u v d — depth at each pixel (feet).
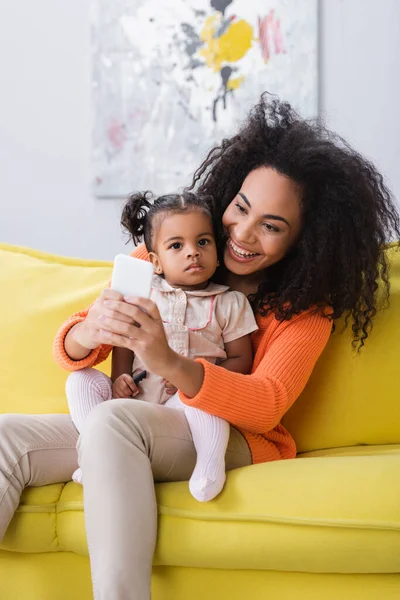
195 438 4.34
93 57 9.68
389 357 5.27
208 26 9.54
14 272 5.97
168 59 9.62
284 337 4.89
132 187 9.73
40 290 5.83
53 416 4.72
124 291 4.26
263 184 4.90
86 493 4.05
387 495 3.79
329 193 4.99
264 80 9.48
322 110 9.47
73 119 9.81
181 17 9.58
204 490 4.00
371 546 3.75
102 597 3.86
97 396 4.64
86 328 4.47
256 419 4.48
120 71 9.69
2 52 9.85
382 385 5.25
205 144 9.62
